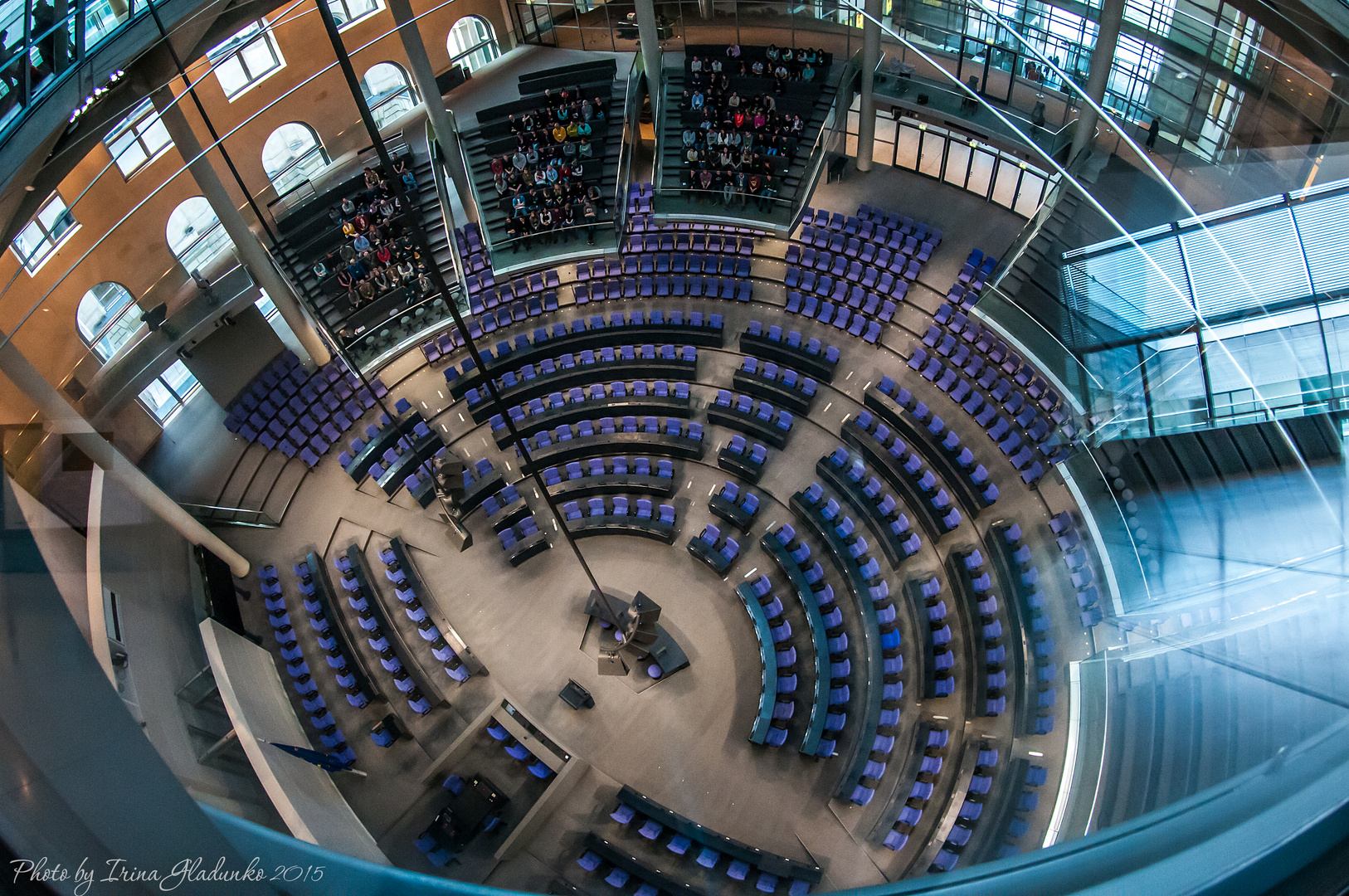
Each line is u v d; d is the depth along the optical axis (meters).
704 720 20.80
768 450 24.58
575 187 26.25
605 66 28.50
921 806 19.05
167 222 23.59
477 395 25.52
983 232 26.50
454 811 19.08
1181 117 21.19
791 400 24.80
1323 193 17.67
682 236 27.64
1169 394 19.56
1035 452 22.72
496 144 27.44
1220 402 18.66
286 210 25.64
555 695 21.34
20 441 17.94
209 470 24.33
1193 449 18.91
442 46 28.83
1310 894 4.70
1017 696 19.78
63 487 18.03
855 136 28.06
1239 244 18.98
